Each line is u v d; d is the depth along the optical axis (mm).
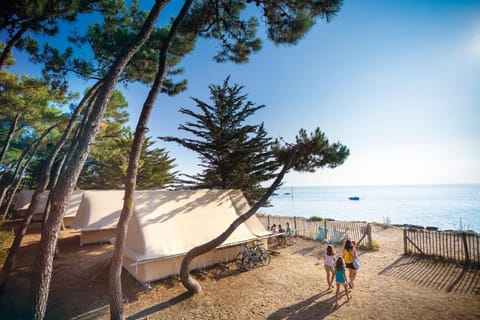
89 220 13758
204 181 17750
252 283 8539
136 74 11391
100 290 7887
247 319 6160
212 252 10438
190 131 16828
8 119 17844
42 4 7148
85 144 5266
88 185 29641
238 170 17156
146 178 26031
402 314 6191
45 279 4676
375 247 12664
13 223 20922
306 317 6188
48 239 4762
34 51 9977
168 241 8914
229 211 11945
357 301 6996
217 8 8609
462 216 32281
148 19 6016
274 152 9156
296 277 9078
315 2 7309
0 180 23047
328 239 15219
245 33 9336
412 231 11867
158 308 6797
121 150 18969
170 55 11219
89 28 10531
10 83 12617
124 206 6266
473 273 8805
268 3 7910
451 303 6645
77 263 10828
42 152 30188
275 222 23594
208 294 7672
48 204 10570
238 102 17641
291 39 8469
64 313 6469
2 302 6887
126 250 9031
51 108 19078
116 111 19547
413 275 8906
